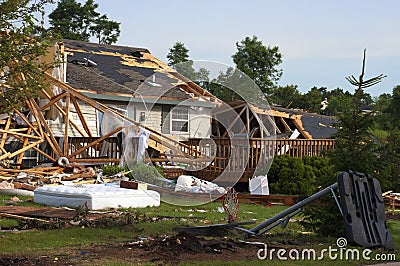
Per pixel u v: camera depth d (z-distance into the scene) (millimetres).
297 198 18859
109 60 34562
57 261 8398
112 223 12297
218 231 11586
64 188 16750
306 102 57969
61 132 27156
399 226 14156
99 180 20656
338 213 11500
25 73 11594
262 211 17031
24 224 12008
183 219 14055
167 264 8234
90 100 25141
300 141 24469
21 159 24188
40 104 26469
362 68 11906
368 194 10547
